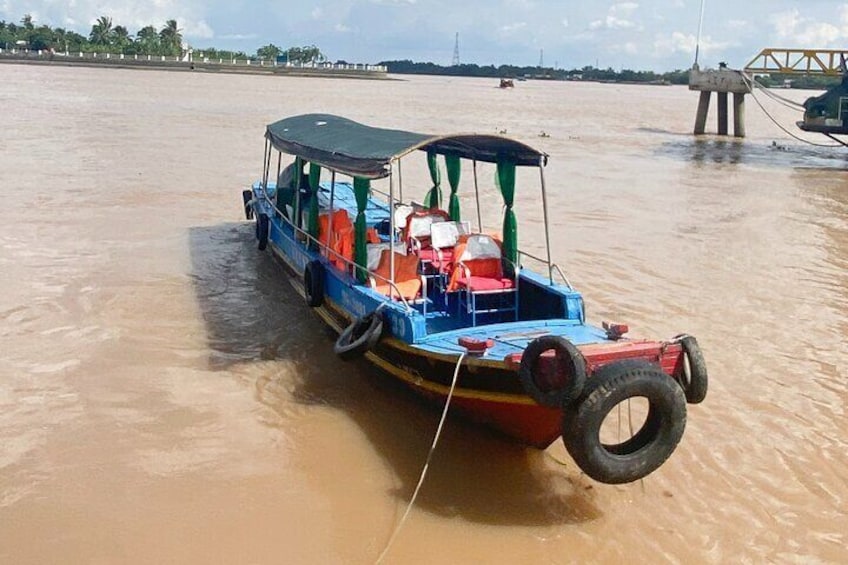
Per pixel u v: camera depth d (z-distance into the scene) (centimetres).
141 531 670
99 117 3766
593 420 654
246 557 645
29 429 821
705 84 4150
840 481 769
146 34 12338
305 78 11356
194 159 2577
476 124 4550
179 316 1161
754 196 2319
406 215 1214
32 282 1266
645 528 699
